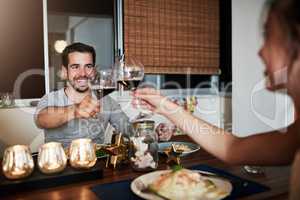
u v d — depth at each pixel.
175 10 2.12
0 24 1.65
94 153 0.94
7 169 0.80
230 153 0.87
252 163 0.84
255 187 0.79
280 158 0.80
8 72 1.70
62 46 1.84
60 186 0.84
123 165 1.06
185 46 2.20
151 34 2.03
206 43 2.32
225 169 0.98
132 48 1.96
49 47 1.80
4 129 1.64
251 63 2.33
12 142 1.66
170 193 0.71
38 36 1.77
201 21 2.27
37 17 1.76
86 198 0.75
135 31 1.96
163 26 2.08
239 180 0.85
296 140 0.77
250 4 2.28
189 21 2.20
